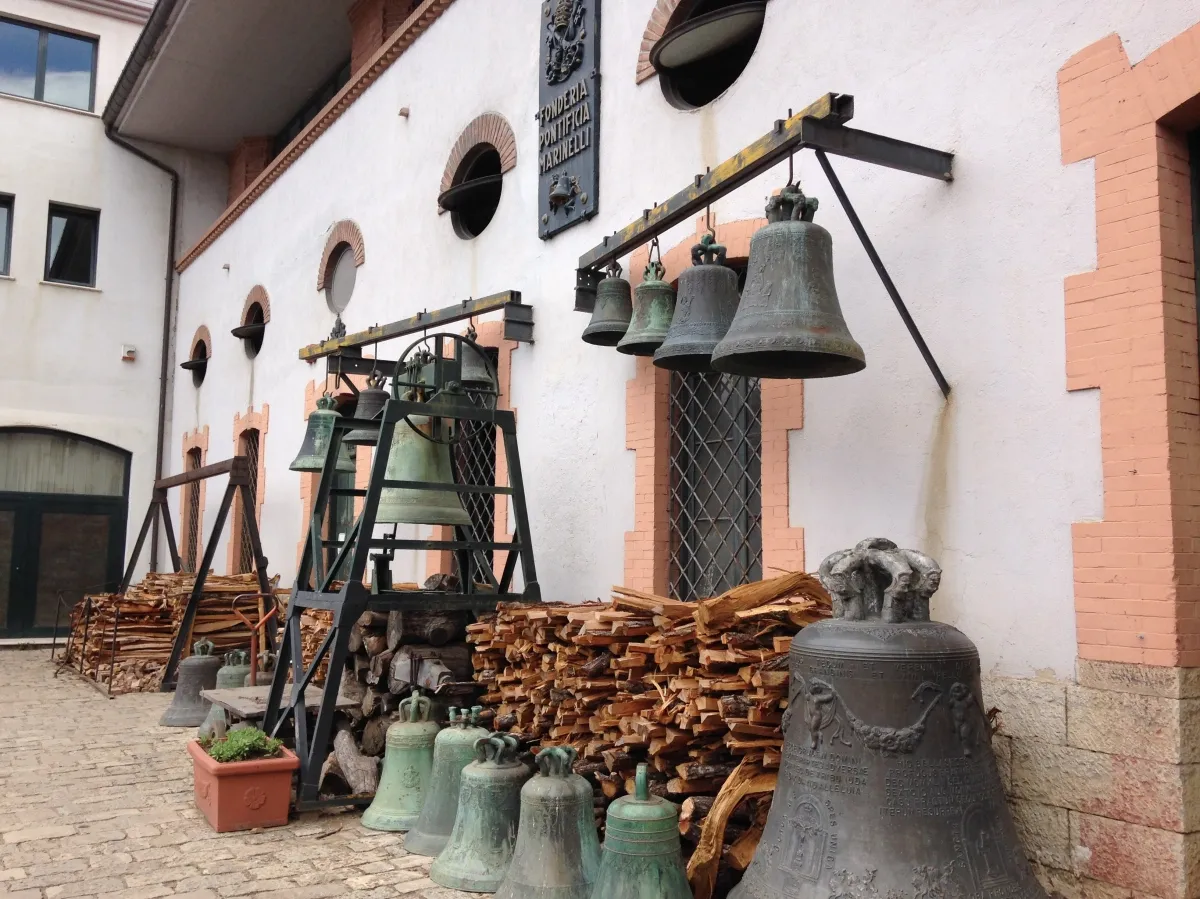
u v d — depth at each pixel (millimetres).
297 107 17188
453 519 6590
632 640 4742
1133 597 3717
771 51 5738
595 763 4871
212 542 10609
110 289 17969
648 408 6422
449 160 9281
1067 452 4020
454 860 4543
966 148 4547
